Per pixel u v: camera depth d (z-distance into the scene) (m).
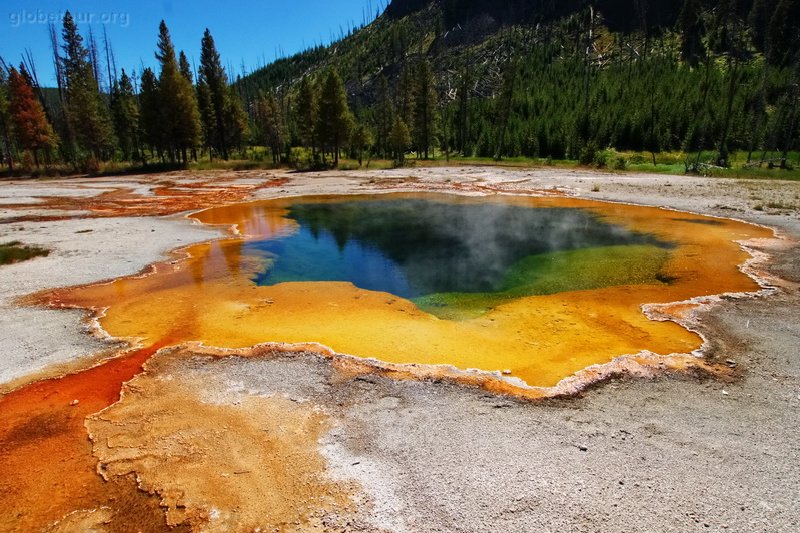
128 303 9.84
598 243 15.25
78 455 5.09
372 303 10.05
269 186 31.34
